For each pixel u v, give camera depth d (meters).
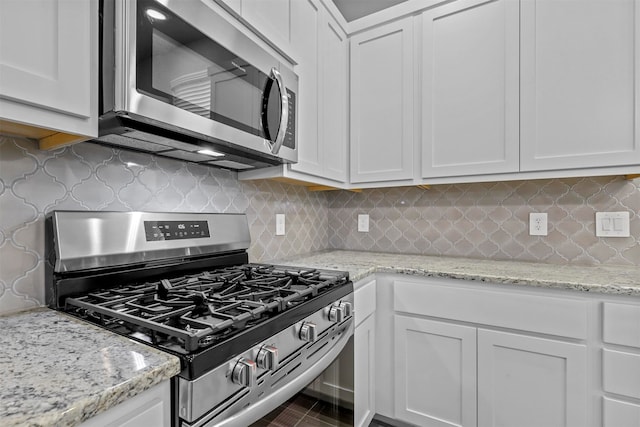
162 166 1.20
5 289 0.81
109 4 0.75
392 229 2.09
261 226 1.68
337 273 1.30
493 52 1.53
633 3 1.27
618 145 1.29
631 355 1.08
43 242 0.87
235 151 1.14
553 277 1.25
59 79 0.66
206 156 1.20
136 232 1.05
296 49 1.42
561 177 1.41
